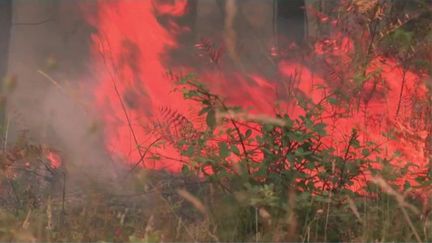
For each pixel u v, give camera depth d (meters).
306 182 21.48
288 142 20.95
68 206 22.09
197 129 22.61
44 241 19.86
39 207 22.00
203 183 21.92
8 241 19.62
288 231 19.77
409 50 25.86
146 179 22.42
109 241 20.09
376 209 20.14
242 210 20.44
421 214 20.38
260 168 20.89
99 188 22.62
